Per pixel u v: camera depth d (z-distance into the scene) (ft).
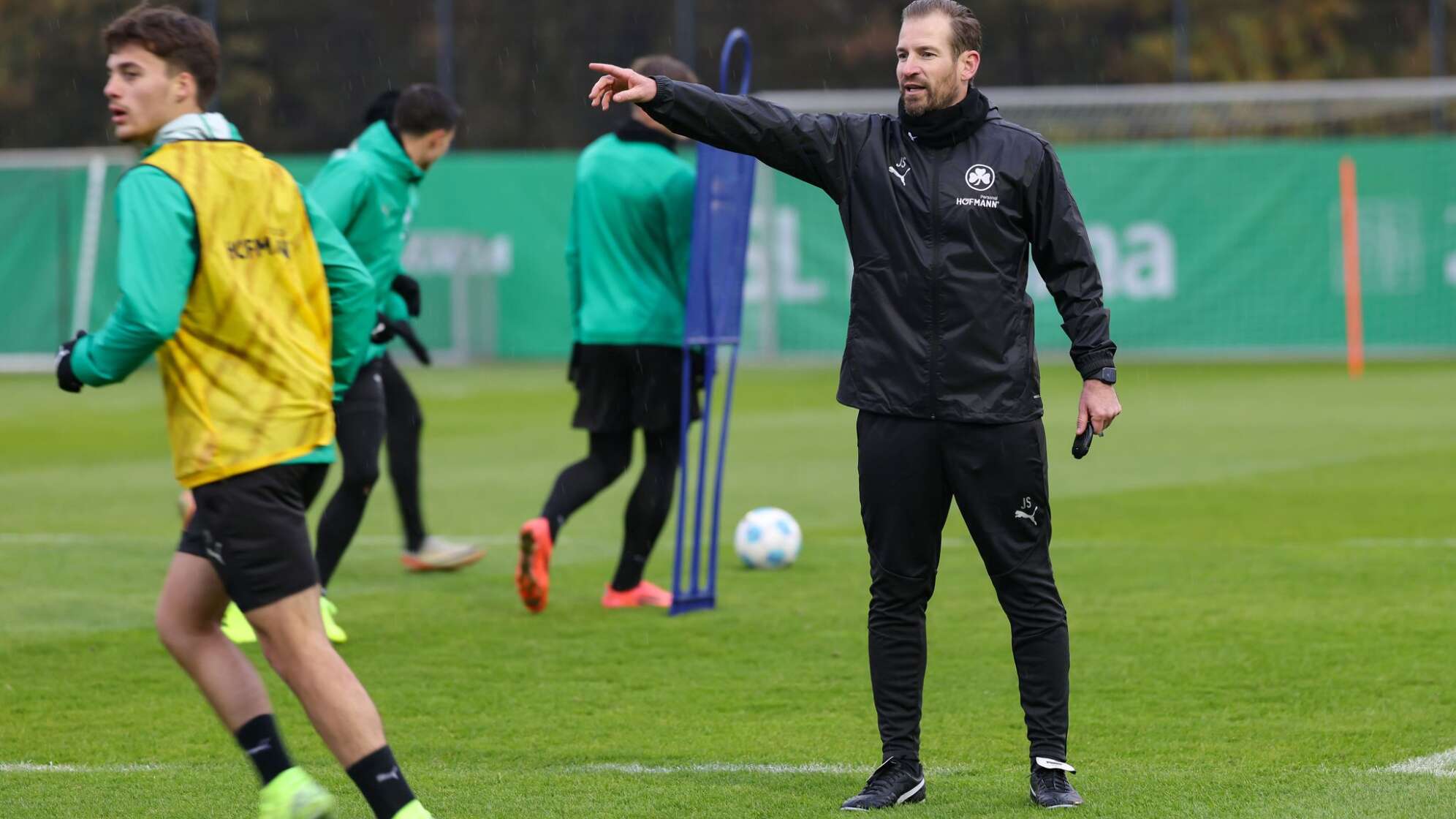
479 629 80.02
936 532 49.90
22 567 98.53
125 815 49.29
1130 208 283.59
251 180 42.14
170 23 41.78
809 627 79.56
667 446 85.20
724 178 81.66
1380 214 279.08
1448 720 60.08
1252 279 281.95
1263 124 306.55
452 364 290.35
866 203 49.14
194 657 42.63
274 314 41.73
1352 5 368.07
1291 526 109.91
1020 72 362.74
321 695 41.14
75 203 285.02
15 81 357.61
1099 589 87.61
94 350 40.11
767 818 48.34
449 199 293.84
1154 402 208.33
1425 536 104.47
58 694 66.80
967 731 59.93
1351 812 47.83
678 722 61.46
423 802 50.21
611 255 82.64
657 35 347.36
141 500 130.11
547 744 58.29
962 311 48.06
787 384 247.91
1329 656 70.95
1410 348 280.31
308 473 42.11
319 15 346.95
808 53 354.13
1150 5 362.33
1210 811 48.16
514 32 345.10
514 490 135.85
